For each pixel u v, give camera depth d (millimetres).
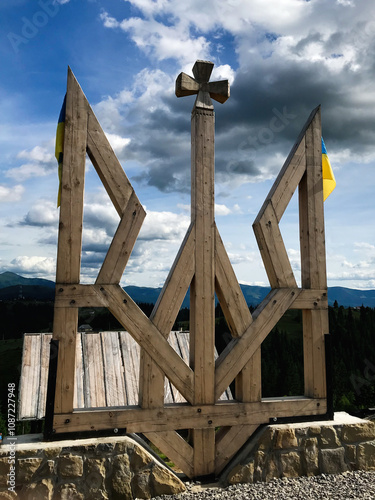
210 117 4371
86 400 8305
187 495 3529
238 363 4145
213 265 4184
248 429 4074
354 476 3965
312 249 4613
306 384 4508
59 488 3270
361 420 4383
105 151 3953
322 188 4746
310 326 4496
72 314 3633
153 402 3793
